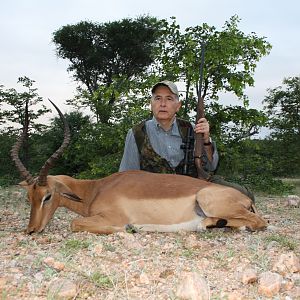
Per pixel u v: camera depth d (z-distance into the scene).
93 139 5.16
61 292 1.16
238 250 1.74
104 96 4.68
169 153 2.45
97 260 1.53
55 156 2.16
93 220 2.12
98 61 11.16
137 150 2.48
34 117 7.13
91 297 1.18
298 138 7.43
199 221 2.14
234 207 2.12
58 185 2.22
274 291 1.22
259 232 2.13
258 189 4.99
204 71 4.40
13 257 1.56
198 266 1.48
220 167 4.96
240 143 5.02
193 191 2.13
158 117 2.41
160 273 1.38
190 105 4.64
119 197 2.15
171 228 2.12
